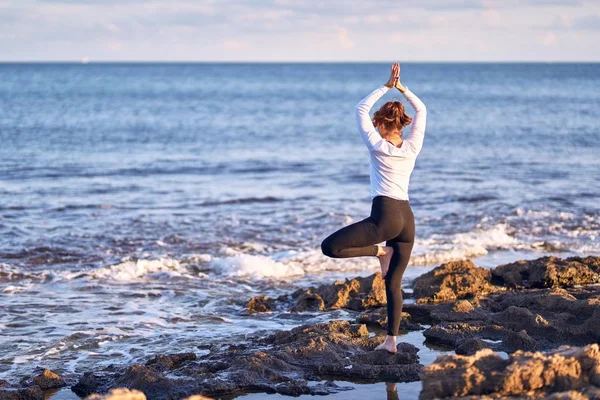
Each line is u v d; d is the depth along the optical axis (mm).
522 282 9695
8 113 50188
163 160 26469
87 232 14109
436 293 9141
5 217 15516
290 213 16203
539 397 4953
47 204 17172
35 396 6125
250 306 9078
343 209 16703
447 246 12500
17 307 9148
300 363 6730
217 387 6113
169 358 6914
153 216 15812
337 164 25359
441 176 21953
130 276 10844
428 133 37750
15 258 12039
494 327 7594
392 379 6457
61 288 10172
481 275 9727
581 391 4875
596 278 9750
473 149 30172
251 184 20750
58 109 55312
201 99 74000
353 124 44594
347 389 6215
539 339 7395
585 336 7379
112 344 7727
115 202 17609
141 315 8867
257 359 6613
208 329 8281
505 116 49625
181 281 10602
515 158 26703
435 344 7469
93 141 33375
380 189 6129
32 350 7512
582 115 50062
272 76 171625
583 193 18578
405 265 6453
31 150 29141
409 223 6191
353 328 7684
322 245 6164
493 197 17969
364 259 11758
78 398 6199
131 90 93188
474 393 5059
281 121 47125
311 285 10406
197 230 14367
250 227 14695
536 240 13297
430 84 119500
